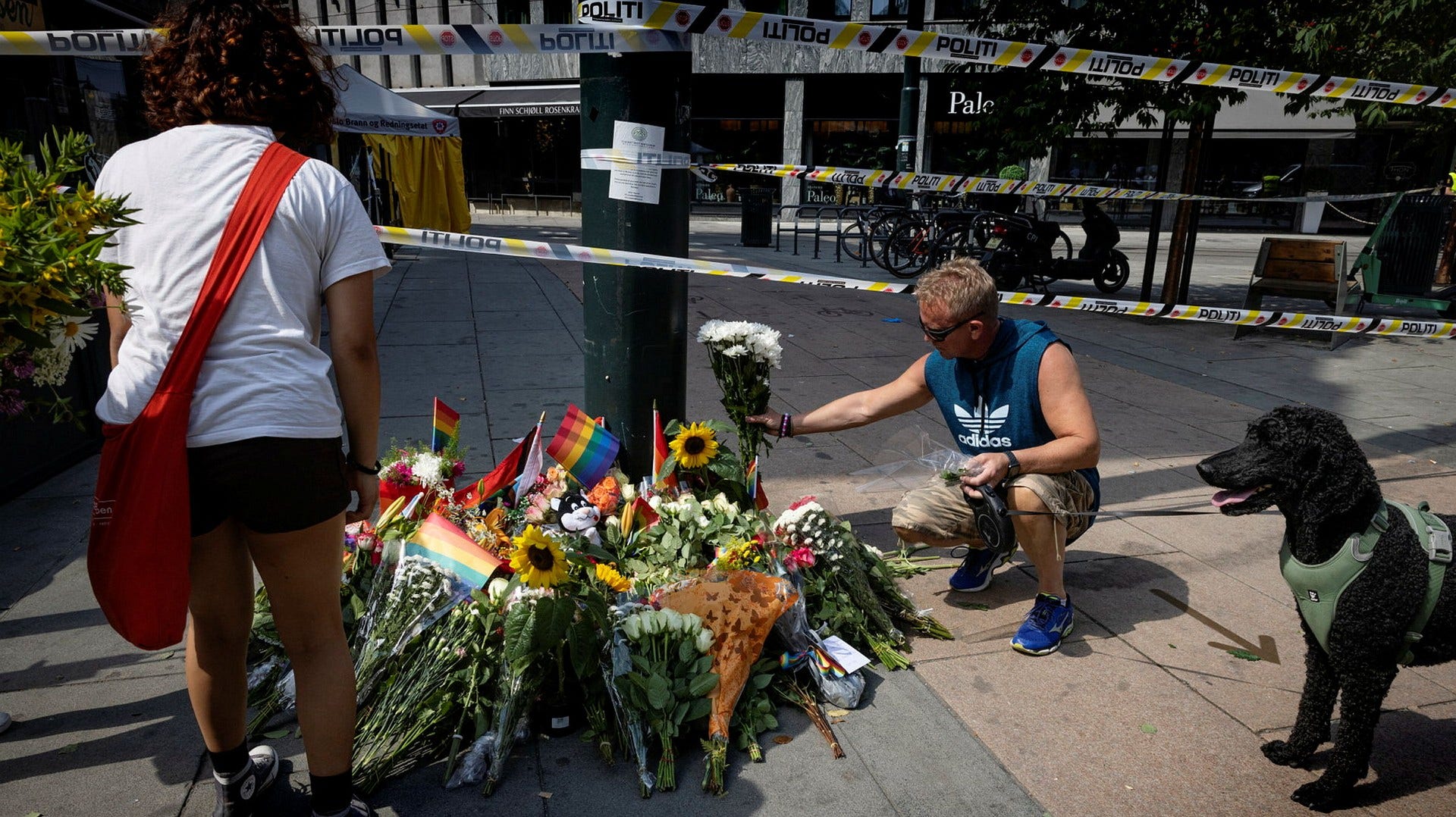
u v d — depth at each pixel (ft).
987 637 10.02
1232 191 82.58
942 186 17.31
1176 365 24.20
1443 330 14.08
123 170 5.58
